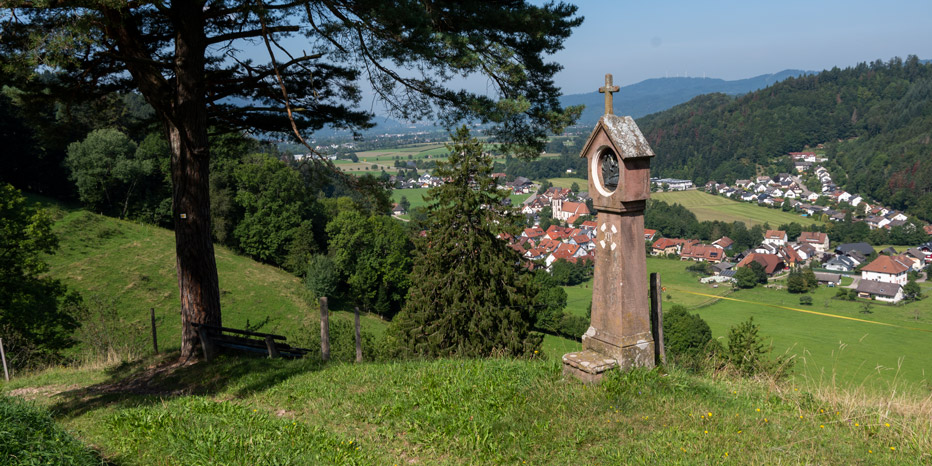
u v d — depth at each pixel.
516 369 7.91
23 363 18.94
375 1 9.52
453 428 6.12
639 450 5.10
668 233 170.75
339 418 7.02
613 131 6.75
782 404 6.38
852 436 5.38
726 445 5.09
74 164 53.16
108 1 8.32
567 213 190.88
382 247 57.09
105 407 9.26
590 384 6.74
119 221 53.34
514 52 10.79
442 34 9.77
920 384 7.09
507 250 23.70
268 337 11.82
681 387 6.56
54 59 8.37
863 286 99.44
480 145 22.86
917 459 4.84
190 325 12.48
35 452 4.78
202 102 11.92
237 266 52.81
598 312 7.33
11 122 50.81
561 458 5.17
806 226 172.00
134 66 11.12
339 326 32.47
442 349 22.11
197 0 10.88
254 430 6.43
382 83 11.58
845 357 51.56
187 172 12.07
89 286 39.47
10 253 22.84
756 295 98.88
